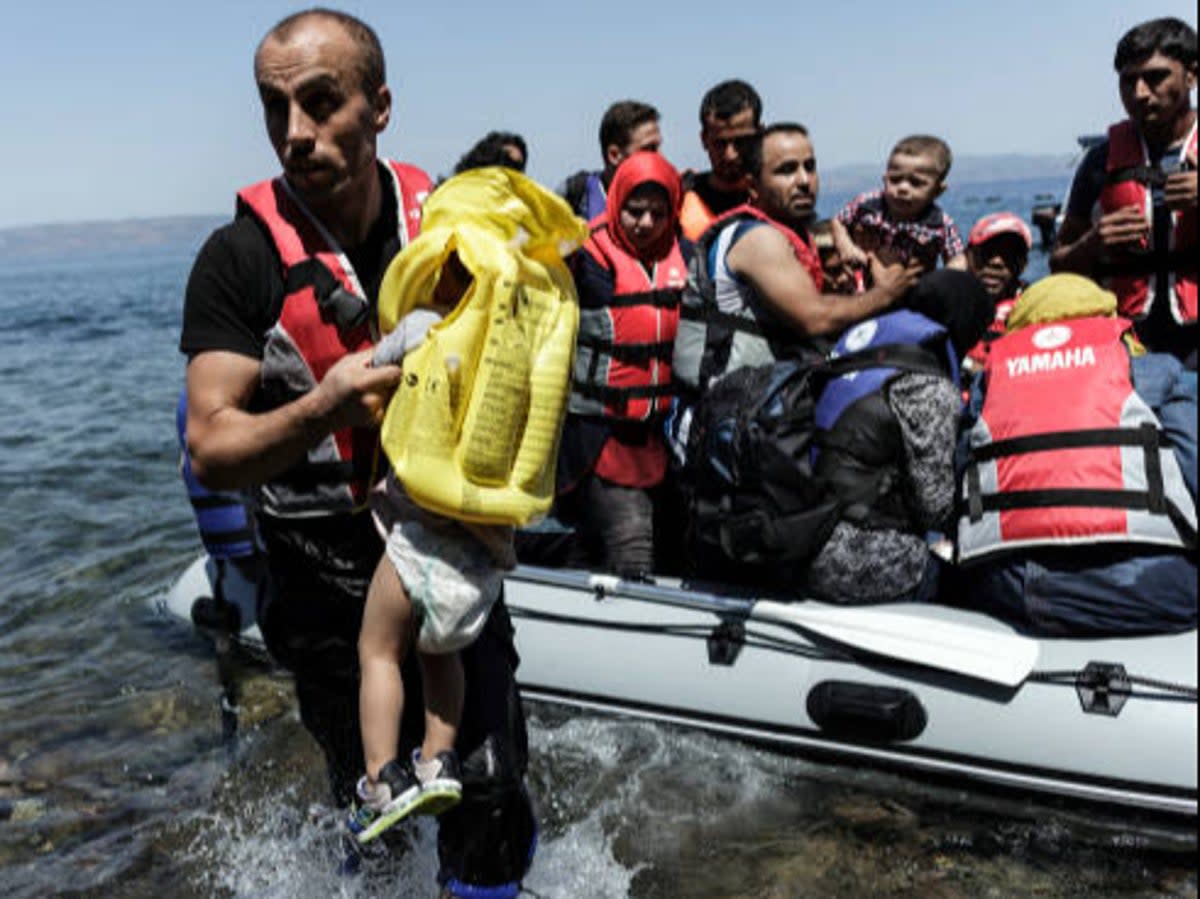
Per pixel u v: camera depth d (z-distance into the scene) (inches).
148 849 116.3
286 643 89.7
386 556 79.2
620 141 193.6
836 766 129.5
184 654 164.1
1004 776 120.0
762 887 108.5
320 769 131.4
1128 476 116.3
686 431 139.5
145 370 525.7
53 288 2175.2
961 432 132.0
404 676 86.7
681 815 121.7
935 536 165.3
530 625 144.9
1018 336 127.5
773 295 131.0
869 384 121.7
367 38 77.2
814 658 129.2
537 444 76.0
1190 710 112.4
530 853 87.7
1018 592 121.4
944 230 176.9
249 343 78.6
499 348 73.6
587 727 139.6
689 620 136.3
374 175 81.1
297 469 82.6
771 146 144.5
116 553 211.9
